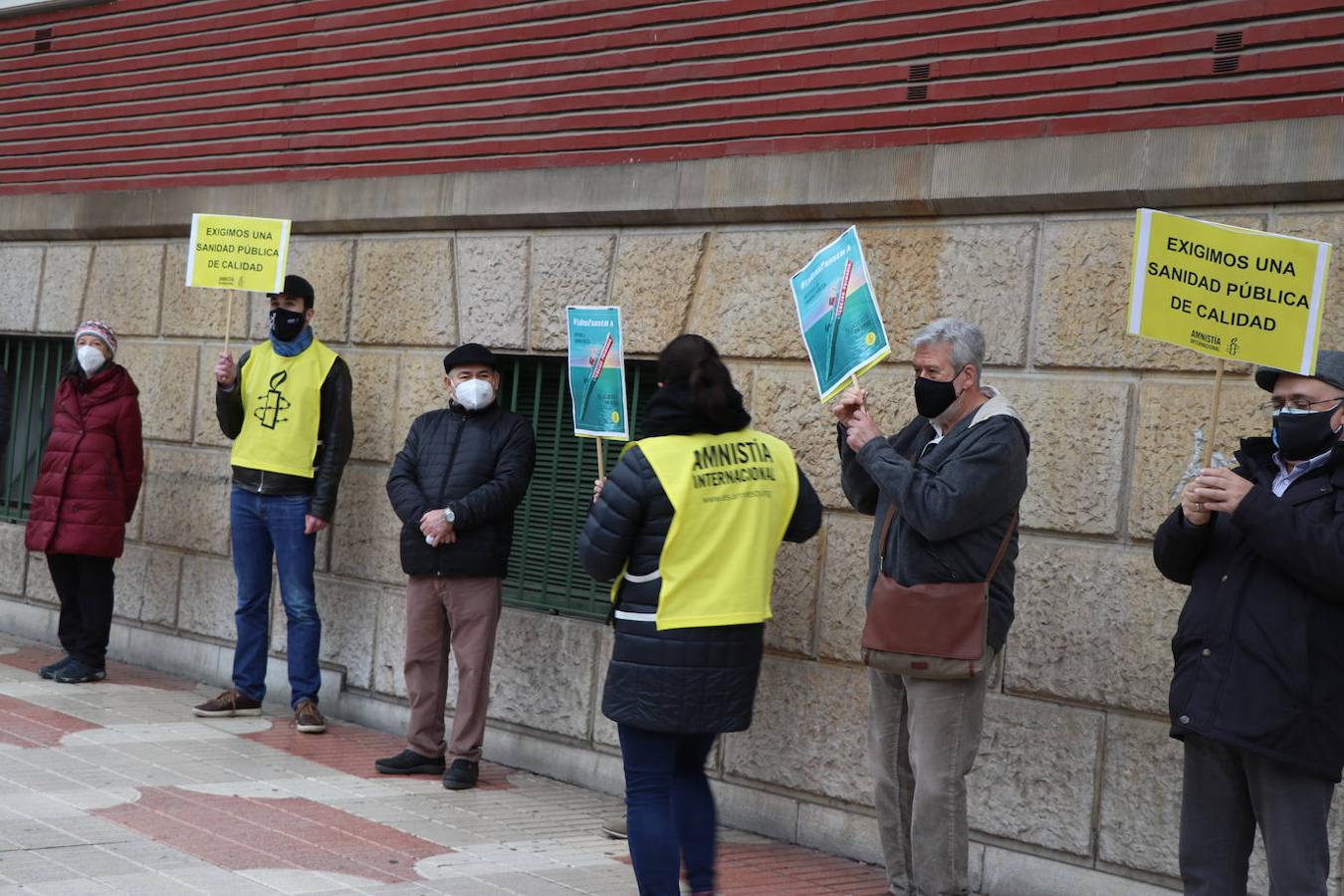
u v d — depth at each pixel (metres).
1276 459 4.03
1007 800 5.57
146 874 4.98
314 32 8.70
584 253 7.20
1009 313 5.70
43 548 8.48
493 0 7.78
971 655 4.67
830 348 5.13
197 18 9.42
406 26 8.20
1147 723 5.25
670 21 6.99
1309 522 3.76
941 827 4.79
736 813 6.40
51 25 10.40
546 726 7.18
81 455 8.52
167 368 9.41
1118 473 5.38
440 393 7.82
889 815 5.23
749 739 6.38
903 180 5.97
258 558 7.85
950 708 4.79
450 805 6.34
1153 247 4.11
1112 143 5.42
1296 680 3.79
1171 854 5.15
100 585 8.65
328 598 8.27
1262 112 5.16
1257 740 3.80
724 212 6.60
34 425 10.45
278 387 7.71
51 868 4.97
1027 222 5.69
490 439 6.74
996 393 4.92
